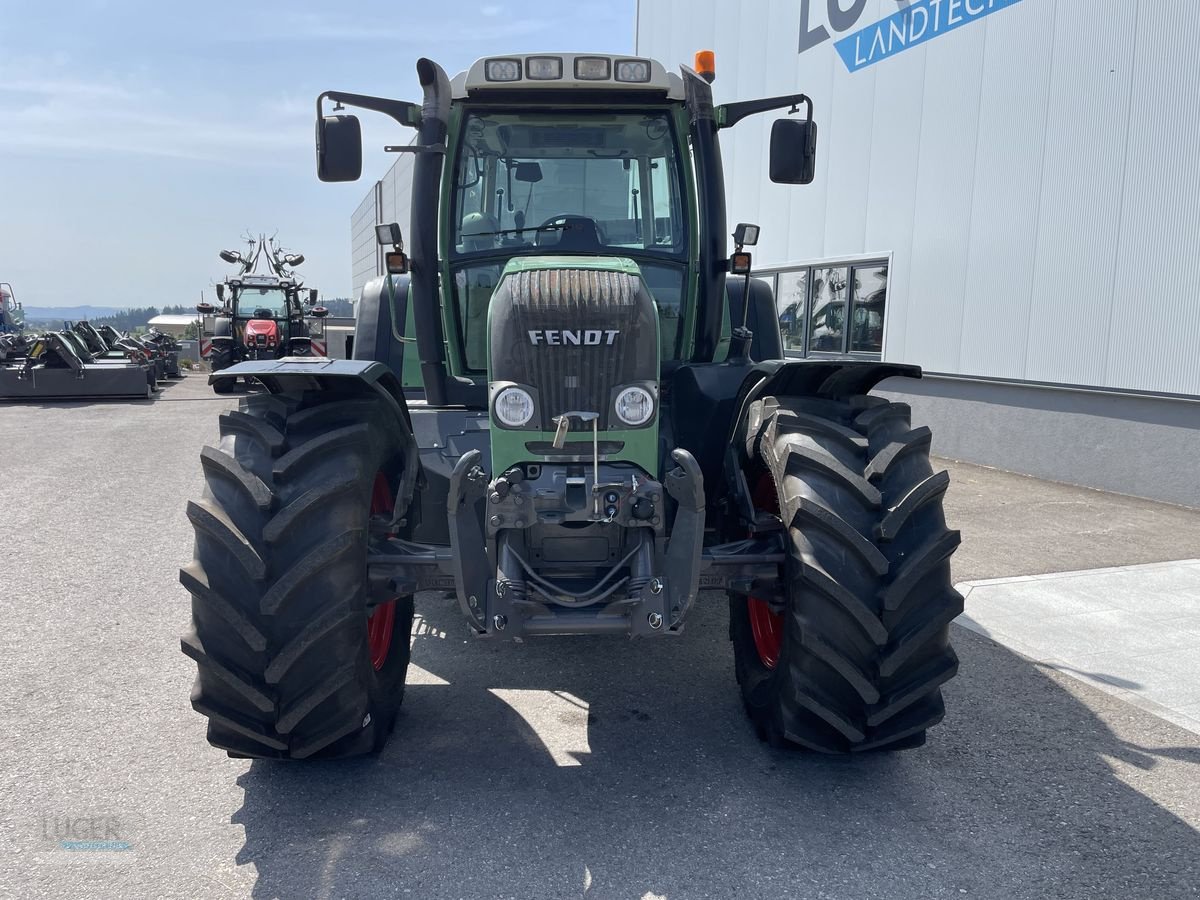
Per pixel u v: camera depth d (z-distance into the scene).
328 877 2.35
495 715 3.35
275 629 2.51
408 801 2.73
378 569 2.84
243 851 2.46
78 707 3.37
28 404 15.11
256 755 2.72
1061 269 7.59
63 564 5.27
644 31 15.84
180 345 27.38
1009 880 2.36
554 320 2.82
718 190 3.74
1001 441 8.32
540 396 2.85
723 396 3.42
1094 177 7.26
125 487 7.67
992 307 8.29
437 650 4.02
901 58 9.27
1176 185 6.64
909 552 2.64
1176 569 5.26
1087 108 7.28
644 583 2.75
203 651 2.53
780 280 11.87
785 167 3.73
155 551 5.57
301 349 20.97
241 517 2.54
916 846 2.51
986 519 6.45
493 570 2.82
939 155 8.83
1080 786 2.86
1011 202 8.03
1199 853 2.50
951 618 2.67
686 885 2.32
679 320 3.92
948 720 3.34
